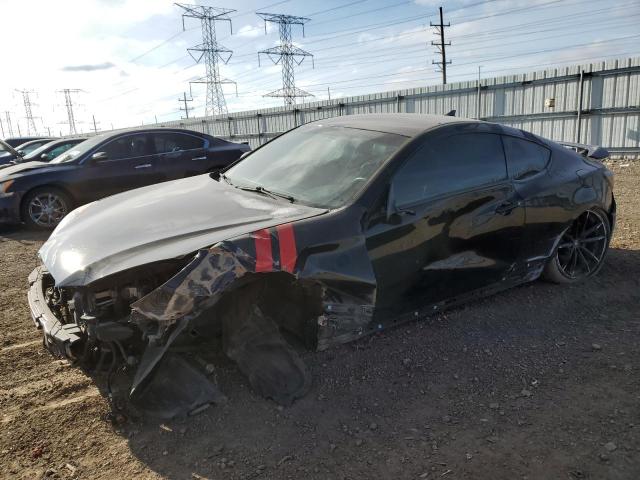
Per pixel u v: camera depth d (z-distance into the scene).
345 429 2.66
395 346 3.45
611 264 5.02
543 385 3.05
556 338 3.63
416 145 3.39
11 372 3.21
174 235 2.81
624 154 14.73
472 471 2.35
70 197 7.96
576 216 4.24
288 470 2.37
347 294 2.94
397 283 3.21
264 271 2.62
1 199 7.56
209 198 3.43
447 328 3.70
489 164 3.73
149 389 2.63
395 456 2.46
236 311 2.89
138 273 2.57
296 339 3.29
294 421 2.71
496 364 3.28
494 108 17.62
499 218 3.68
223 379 3.01
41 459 2.45
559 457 2.43
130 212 3.26
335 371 3.15
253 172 3.93
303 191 3.36
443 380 3.10
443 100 18.98
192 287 2.45
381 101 21.11
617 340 3.58
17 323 3.98
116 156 8.30
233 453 2.48
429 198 3.32
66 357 2.70
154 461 2.43
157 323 2.45
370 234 3.04
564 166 4.27
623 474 2.31
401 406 2.86
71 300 2.85
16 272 5.41
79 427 2.67
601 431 2.61
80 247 2.87
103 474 2.36
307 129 4.26
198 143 9.05
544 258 4.14
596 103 15.11
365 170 3.28
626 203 7.89
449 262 3.45
